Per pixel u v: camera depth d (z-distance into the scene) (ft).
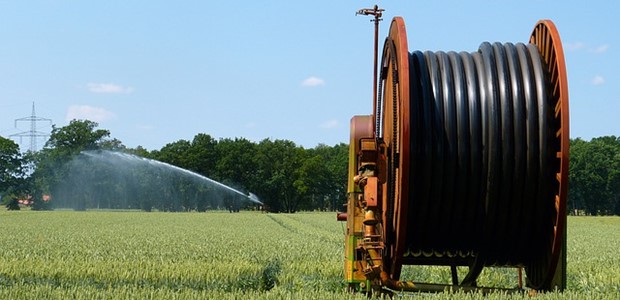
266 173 492.54
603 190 520.01
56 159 478.18
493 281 65.51
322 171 529.04
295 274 69.10
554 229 41.27
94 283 62.75
